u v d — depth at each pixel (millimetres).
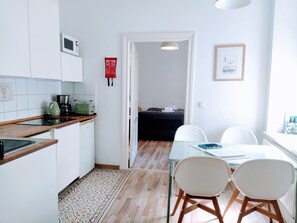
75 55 3215
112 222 2129
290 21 2814
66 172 2645
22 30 2105
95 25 3352
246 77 3105
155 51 7582
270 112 2941
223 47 3096
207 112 3242
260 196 1727
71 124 2715
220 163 1628
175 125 5438
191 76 3205
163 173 3363
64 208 2350
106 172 3369
